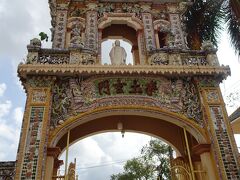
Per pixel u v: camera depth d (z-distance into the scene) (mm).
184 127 11719
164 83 12383
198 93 12227
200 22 15578
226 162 10445
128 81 12258
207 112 11570
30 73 11688
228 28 13258
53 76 11930
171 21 15625
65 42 14297
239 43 12953
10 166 10352
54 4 15844
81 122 11523
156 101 12039
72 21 15305
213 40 15141
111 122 14141
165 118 11859
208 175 10523
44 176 9977
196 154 11891
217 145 10805
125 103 11898
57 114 11406
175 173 12188
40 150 10250
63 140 13164
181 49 13188
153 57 13156
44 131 10672
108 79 12211
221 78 12578
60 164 12102
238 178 10133
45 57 12484
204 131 11461
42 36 13477
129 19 15570
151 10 16062
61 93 11875
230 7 13312
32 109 11164
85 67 11977
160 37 16297
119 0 15969
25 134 10547
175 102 12023
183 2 16000
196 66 12359
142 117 14234
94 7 15547
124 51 14500
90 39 14258
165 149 25250
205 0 15508
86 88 12047
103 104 11812
